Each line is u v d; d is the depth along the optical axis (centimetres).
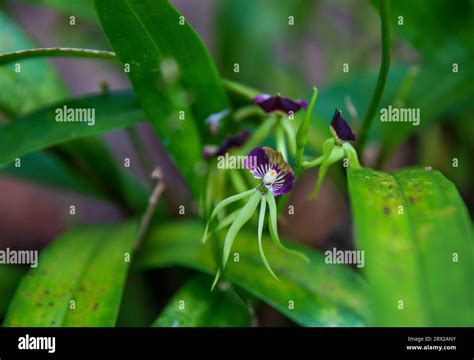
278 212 33
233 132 37
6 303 40
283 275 35
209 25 65
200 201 36
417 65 44
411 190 29
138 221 41
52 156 43
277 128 34
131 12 32
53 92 41
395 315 26
